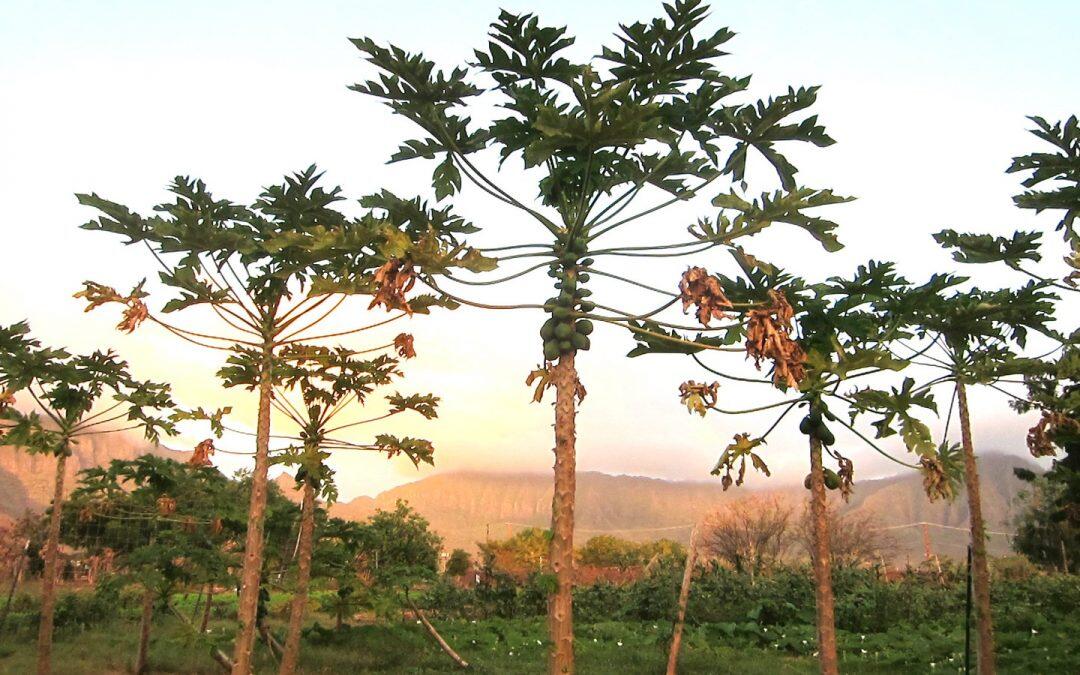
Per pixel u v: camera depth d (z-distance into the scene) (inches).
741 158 358.3
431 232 299.9
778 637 865.5
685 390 342.6
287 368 396.5
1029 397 496.4
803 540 1722.4
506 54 332.2
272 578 675.4
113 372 536.1
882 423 375.6
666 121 354.9
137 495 605.9
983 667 489.1
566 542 305.9
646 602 1024.2
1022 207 442.6
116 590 653.9
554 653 294.7
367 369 460.4
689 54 332.2
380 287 298.2
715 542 1708.9
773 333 306.7
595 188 350.9
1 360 498.3
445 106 343.3
